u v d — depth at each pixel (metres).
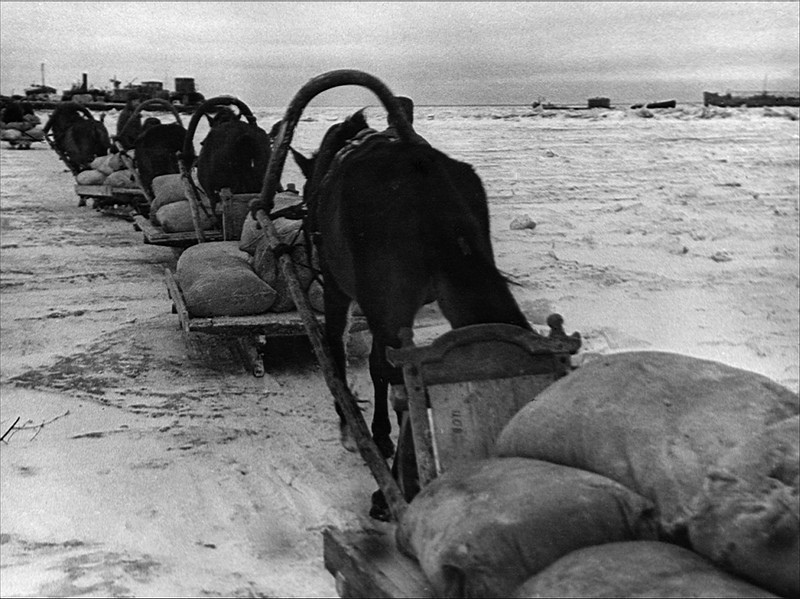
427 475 3.64
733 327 8.33
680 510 2.74
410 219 4.21
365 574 3.44
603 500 2.88
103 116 20.44
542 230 13.46
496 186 18.78
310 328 4.95
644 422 2.97
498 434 3.79
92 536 4.71
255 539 4.68
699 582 2.53
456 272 4.09
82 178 17.64
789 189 17.77
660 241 12.34
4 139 37.31
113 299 10.27
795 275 10.50
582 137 33.69
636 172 21.19
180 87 54.72
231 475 5.52
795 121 45.38
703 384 3.00
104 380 7.39
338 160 4.86
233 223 9.23
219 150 10.23
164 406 6.78
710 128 38.81
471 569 2.82
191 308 7.14
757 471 2.61
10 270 12.04
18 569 4.34
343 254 4.69
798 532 2.50
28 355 8.10
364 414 6.58
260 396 7.00
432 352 3.83
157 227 11.34
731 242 12.45
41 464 5.68
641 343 7.80
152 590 4.12
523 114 59.38
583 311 8.87
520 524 2.85
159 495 5.21
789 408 2.80
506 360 3.90
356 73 5.12
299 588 4.14
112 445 6.00
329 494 5.23
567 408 3.21
